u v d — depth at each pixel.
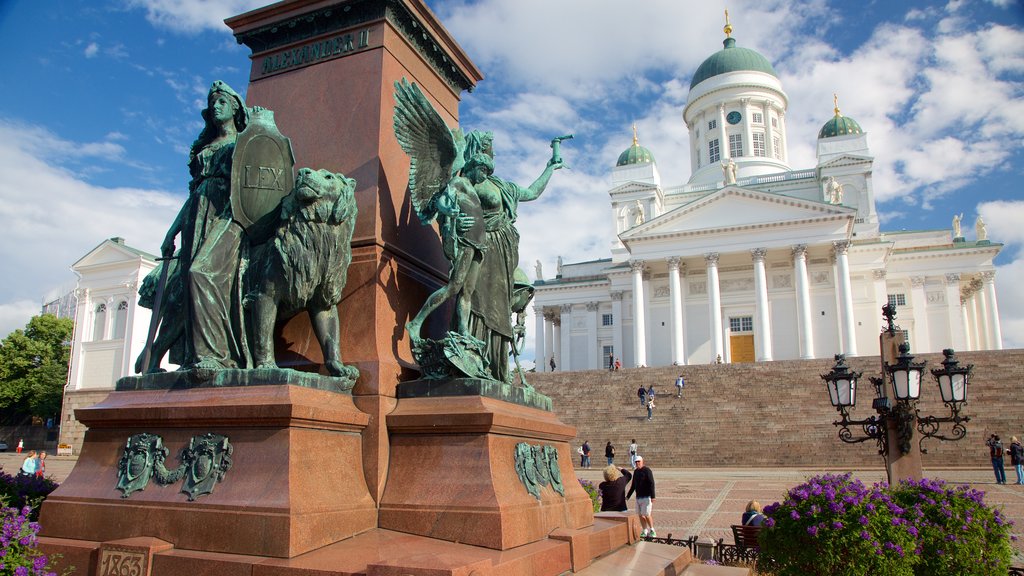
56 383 53.97
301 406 4.46
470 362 5.32
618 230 78.75
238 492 4.35
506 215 6.26
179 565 4.12
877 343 63.97
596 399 43.00
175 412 4.65
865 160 71.31
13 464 32.72
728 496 21.28
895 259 71.69
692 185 79.56
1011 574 7.40
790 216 59.56
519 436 5.36
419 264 6.24
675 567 6.09
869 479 24.61
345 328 5.59
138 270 44.81
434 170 6.03
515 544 4.65
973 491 7.37
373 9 6.36
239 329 5.16
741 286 63.69
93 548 4.38
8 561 3.91
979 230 73.50
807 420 36.03
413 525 4.77
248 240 5.38
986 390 35.66
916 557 6.66
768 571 7.70
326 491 4.57
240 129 5.85
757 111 82.12
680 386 41.59
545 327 79.94
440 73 7.21
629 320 72.75
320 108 6.30
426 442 5.05
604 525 6.35
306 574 3.87
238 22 6.72
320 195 5.04
